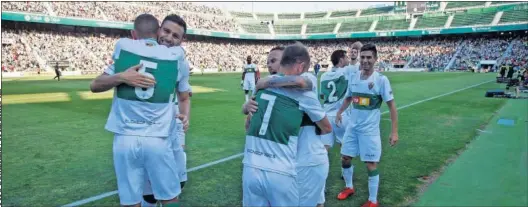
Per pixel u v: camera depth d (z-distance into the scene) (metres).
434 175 4.96
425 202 4.01
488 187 4.43
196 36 59.59
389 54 57.84
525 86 17.84
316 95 2.69
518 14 50.88
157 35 3.02
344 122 4.99
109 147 6.55
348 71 4.96
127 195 2.82
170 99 2.93
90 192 4.36
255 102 2.69
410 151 6.30
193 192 4.34
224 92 17.56
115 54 2.86
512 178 4.74
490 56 48.84
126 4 50.34
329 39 69.00
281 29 70.50
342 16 70.81
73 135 7.53
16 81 24.44
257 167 2.57
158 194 2.93
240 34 61.78
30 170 5.18
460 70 47.97
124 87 2.76
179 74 3.09
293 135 2.59
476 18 54.69
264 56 62.59
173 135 3.32
